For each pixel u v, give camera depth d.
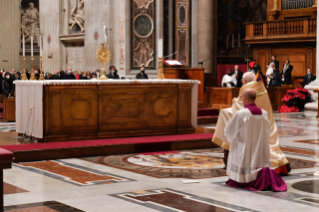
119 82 10.77
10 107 16.02
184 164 8.73
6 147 9.37
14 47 27.61
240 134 6.64
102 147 9.75
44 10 23.08
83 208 5.63
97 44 20.11
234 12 25.09
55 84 10.09
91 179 7.36
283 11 25.08
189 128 11.78
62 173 7.86
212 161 9.05
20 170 8.12
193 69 16.88
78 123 10.48
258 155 6.65
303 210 5.55
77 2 22.00
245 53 25.38
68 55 22.66
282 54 24.16
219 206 5.72
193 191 6.52
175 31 20.92
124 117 10.98
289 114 18.97
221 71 24.86
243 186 6.71
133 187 6.80
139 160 9.16
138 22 19.53
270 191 6.50
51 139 10.19
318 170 8.08
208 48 22.16
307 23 22.72
